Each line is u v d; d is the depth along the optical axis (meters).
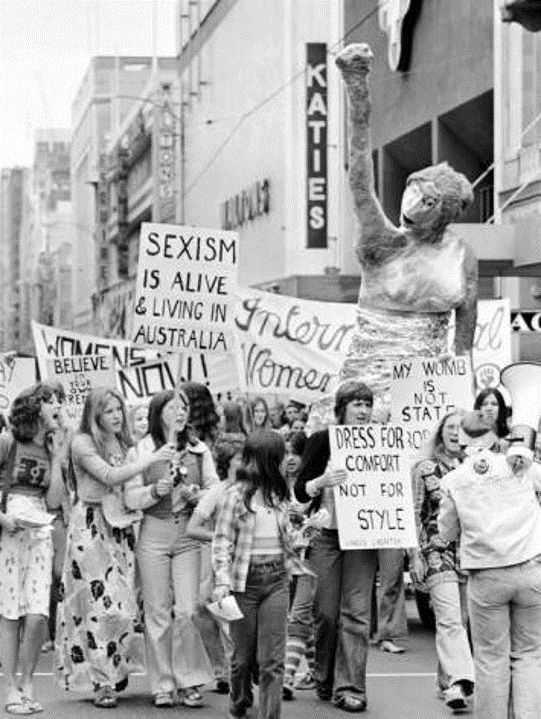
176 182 81.69
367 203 15.17
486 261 23.33
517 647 9.85
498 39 31.30
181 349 12.45
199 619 12.02
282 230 49.03
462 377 13.77
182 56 79.50
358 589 11.65
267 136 53.16
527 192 29.09
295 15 47.72
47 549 11.55
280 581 10.33
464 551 9.80
